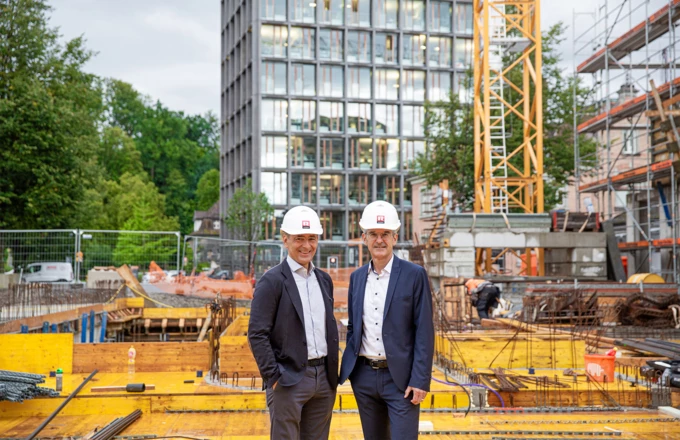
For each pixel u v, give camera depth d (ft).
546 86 106.73
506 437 23.29
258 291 16.43
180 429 25.23
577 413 27.40
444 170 111.86
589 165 106.52
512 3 81.51
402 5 197.26
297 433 16.52
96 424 26.23
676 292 57.82
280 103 189.98
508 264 116.78
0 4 101.86
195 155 292.81
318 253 101.86
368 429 17.24
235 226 170.50
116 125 281.74
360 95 194.70
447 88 200.23
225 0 227.81
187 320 66.33
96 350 34.47
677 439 23.26
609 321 52.65
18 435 24.57
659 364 31.19
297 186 190.49
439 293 58.44
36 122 98.07
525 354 34.76
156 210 209.05
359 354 17.11
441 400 28.09
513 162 105.91
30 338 34.09
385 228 16.78
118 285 73.26
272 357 16.12
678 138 65.46
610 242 69.26
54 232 83.30
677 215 75.15
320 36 192.85
